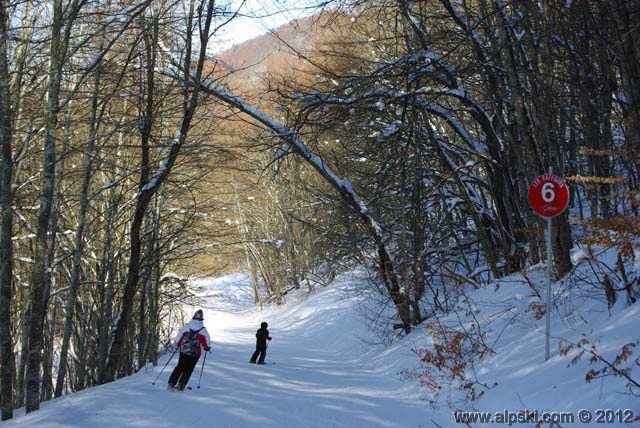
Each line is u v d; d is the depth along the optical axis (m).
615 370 5.82
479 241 18.09
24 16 12.63
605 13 9.98
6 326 10.27
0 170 11.02
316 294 38.44
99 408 8.99
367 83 14.40
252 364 16.09
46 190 10.87
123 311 14.94
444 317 14.72
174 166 15.65
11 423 8.61
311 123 15.30
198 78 13.45
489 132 15.83
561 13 11.13
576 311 9.28
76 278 14.60
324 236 23.52
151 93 13.44
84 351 18.17
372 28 18.66
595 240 8.29
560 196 8.12
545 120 11.62
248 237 40.19
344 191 17.62
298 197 32.75
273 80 16.05
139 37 12.41
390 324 20.05
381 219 21.75
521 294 11.89
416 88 14.98
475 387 8.88
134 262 15.00
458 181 16.73
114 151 17.56
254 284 48.41
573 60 11.90
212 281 63.69
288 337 29.80
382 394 10.94
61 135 14.91
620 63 9.38
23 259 14.55
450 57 15.09
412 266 17.67
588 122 12.12
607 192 11.60
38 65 12.34
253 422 8.20
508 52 11.77
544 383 7.12
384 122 18.22
